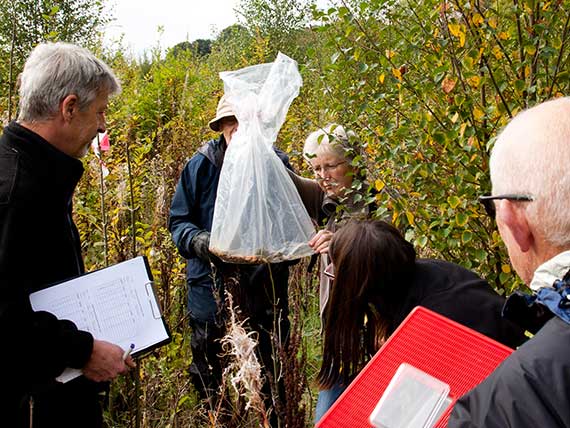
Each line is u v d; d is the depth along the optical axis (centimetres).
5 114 367
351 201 276
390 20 260
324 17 261
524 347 107
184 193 310
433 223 238
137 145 461
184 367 322
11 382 179
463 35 236
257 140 273
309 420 252
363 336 190
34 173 180
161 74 815
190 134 607
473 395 107
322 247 258
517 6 236
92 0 793
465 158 238
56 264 191
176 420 269
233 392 258
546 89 246
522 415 98
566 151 114
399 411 130
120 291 201
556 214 113
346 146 267
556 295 108
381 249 178
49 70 186
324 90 301
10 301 171
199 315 304
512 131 123
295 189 281
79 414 206
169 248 341
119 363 192
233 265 290
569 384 98
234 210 273
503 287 257
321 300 264
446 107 257
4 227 172
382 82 261
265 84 285
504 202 120
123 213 324
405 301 181
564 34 241
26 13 671
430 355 140
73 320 191
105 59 852
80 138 194
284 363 225
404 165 254
